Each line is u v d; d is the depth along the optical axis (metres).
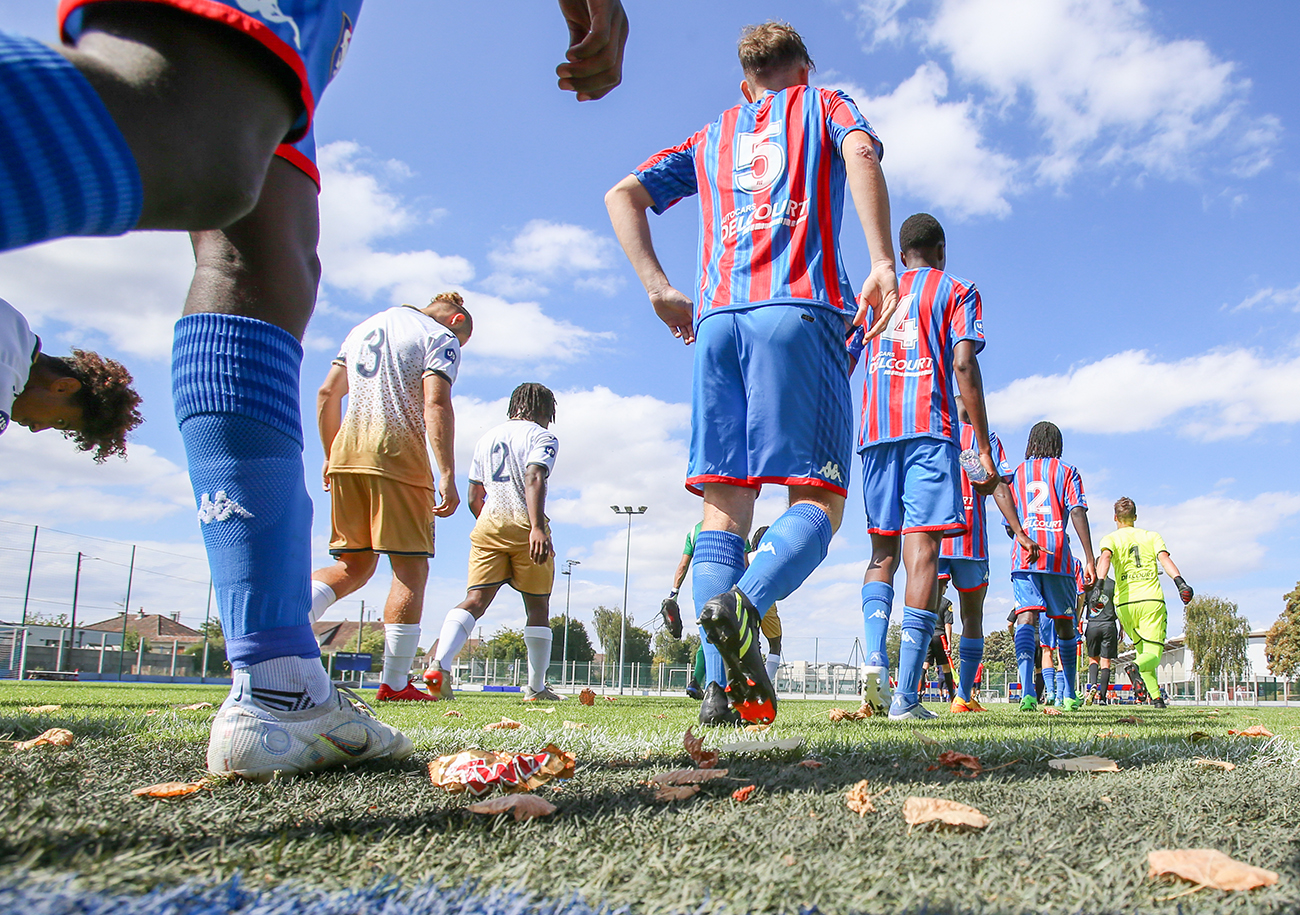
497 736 2.54
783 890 0.82
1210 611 72.75
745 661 2.68
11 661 40.97
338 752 1.65
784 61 3.41
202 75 0.87
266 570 1.57
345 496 5.09
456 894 0.80
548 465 6.32
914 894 0.82
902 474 5.16
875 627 5.39
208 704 4.15
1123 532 10.43
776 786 1.46
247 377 1.53
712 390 3.14
